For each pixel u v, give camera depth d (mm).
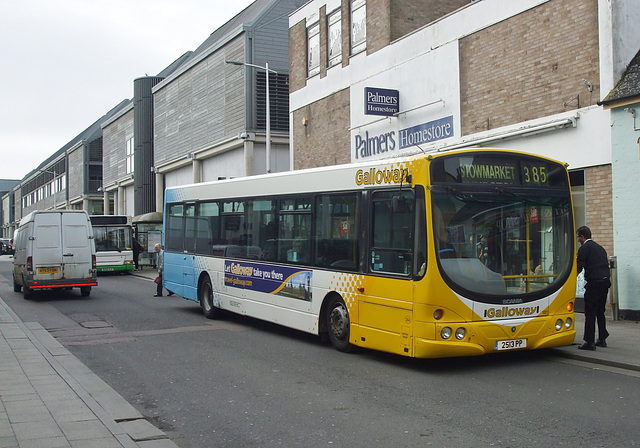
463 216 8367
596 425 6020
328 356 9734
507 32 14984
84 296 20359
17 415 6340
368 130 20312
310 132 23828
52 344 11039
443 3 19953
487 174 8602
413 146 18156
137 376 8539
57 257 19031
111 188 57750
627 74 12461
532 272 8711
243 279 12648
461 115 16359
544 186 8969
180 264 15570
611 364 8727
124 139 53719
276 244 11609
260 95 32375
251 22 32312
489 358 9398
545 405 6777
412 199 8430
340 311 9914
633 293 12180
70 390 7457
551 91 13883
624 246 12273
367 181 9383
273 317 11609
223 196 13633
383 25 19469
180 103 39906
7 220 127000
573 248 9094
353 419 6375
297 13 24703
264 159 32719
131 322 13953
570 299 9008
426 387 7676
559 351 9477
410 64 18234
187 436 5941
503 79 15094
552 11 13852
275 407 6887
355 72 20953
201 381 8188
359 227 9484
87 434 5703
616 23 12547
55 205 82062
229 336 11844
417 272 8234
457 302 8164
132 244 32188
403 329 8445
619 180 12320
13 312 15969
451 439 5664
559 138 13703
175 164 40781
